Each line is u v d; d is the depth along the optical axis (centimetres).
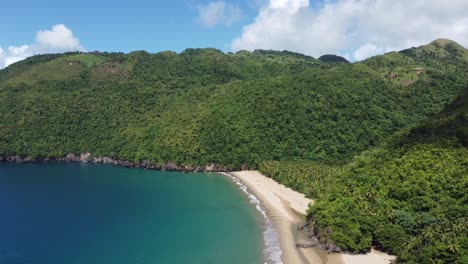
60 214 13012
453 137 12350
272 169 18112
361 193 10688
